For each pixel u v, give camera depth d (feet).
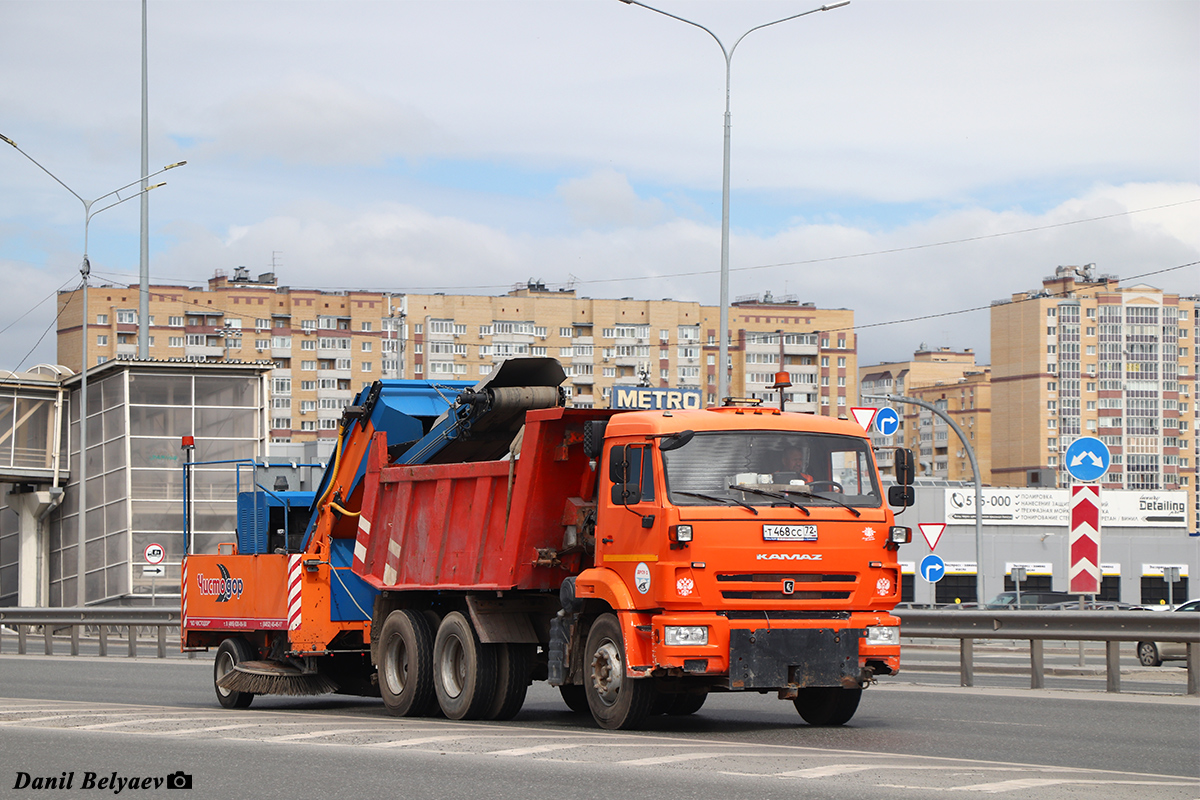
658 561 39.27
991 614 61.05
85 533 156.25
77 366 439.63
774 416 41.75
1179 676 71.87
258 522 60.90
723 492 40.06
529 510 44.73
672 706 49.55
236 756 33.88
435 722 45.44
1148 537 261.03
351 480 54.54
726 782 28.89
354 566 54.19
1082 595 62.90
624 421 41.63
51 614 109.29
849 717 43.98
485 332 435.12
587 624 43.32
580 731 40.81
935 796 26.81
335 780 29.89
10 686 70.23
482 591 46.62
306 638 53.88
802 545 40.19
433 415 53.72
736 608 39.42
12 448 163.12
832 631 40.16
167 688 69.21
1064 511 253.24
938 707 50.44
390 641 50.42
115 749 35.47
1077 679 70.54
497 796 27.50
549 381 49.88
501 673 46.44
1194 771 32.73
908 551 247.91
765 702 56.03
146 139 150.30
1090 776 30.22
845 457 42.09
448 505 49.06
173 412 150.82
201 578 61.67
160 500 149.38
